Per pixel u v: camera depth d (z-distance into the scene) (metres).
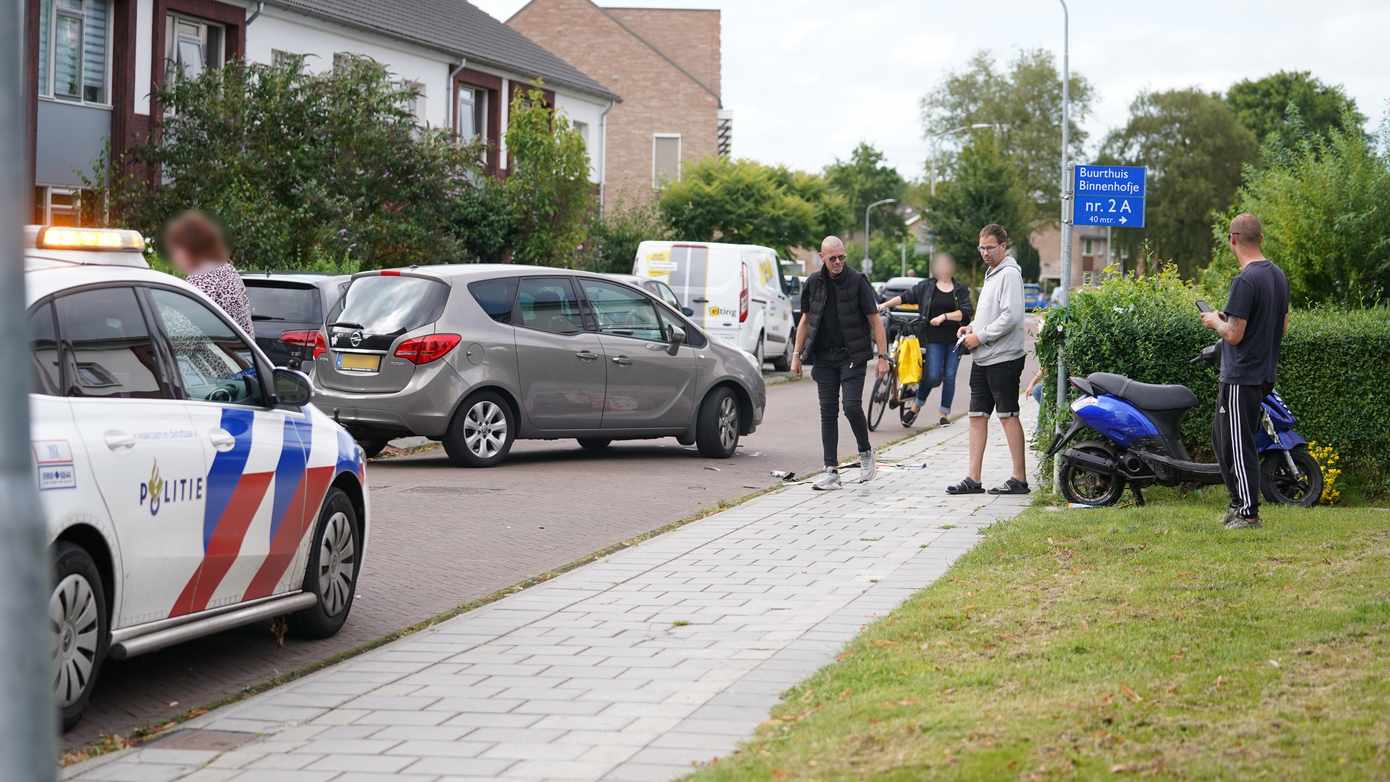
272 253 24.52
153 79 27.62
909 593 8.52
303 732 5.98
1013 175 71.19
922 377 20.50
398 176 27.62
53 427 5.84
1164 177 87.81
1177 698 5.70
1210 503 11.55
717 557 9.91
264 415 7.36
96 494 5.97
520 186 33.66
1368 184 16.11
